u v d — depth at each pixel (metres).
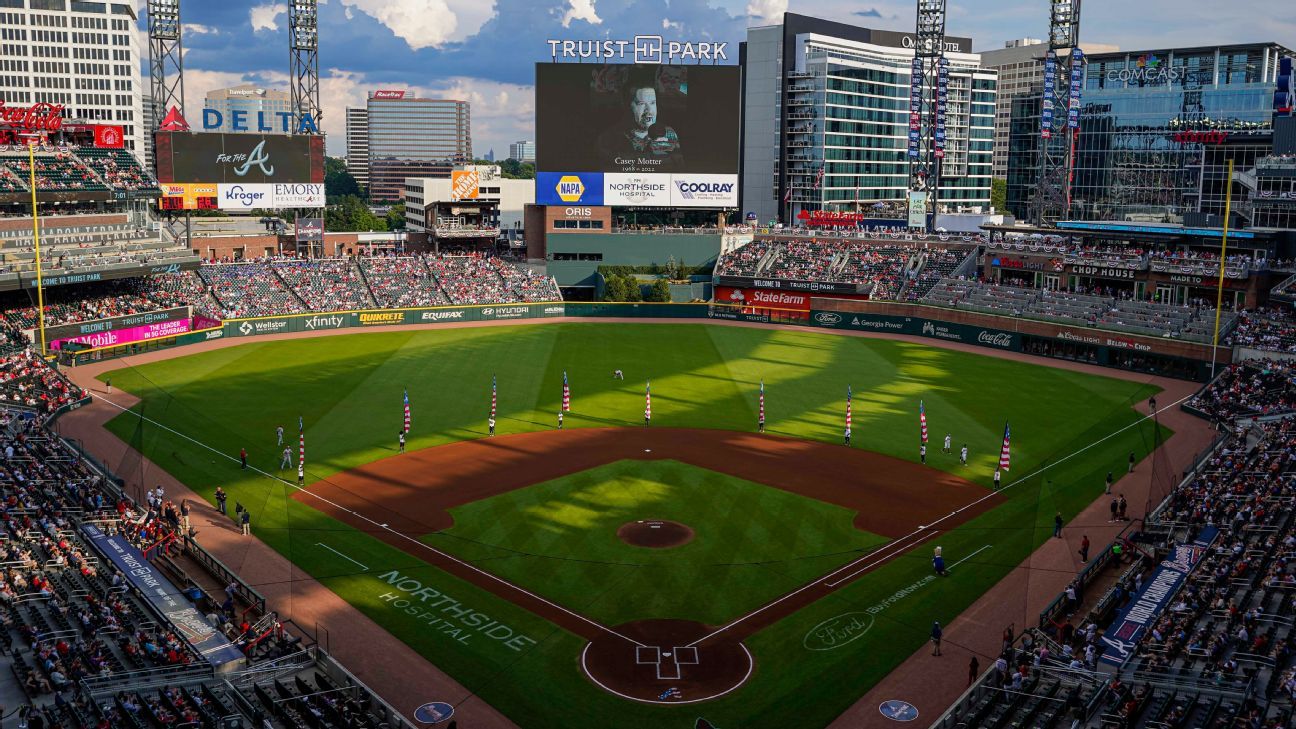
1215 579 43.09
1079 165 180.50
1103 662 37.44
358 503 56.41
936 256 127.50
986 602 44.56
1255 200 108.12
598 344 109.50
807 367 97.69
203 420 73.69
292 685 36.47
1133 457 63.38
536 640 40.91
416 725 34.75
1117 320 101.62
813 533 52.47
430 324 122.69
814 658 39.72
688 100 136.25
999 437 72.06
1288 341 89.00
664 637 41.22
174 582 45.03
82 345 94.38
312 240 134.38
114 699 32.47
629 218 147.62
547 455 65.94
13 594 39.53
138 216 113.88
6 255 93.62
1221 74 163.75
